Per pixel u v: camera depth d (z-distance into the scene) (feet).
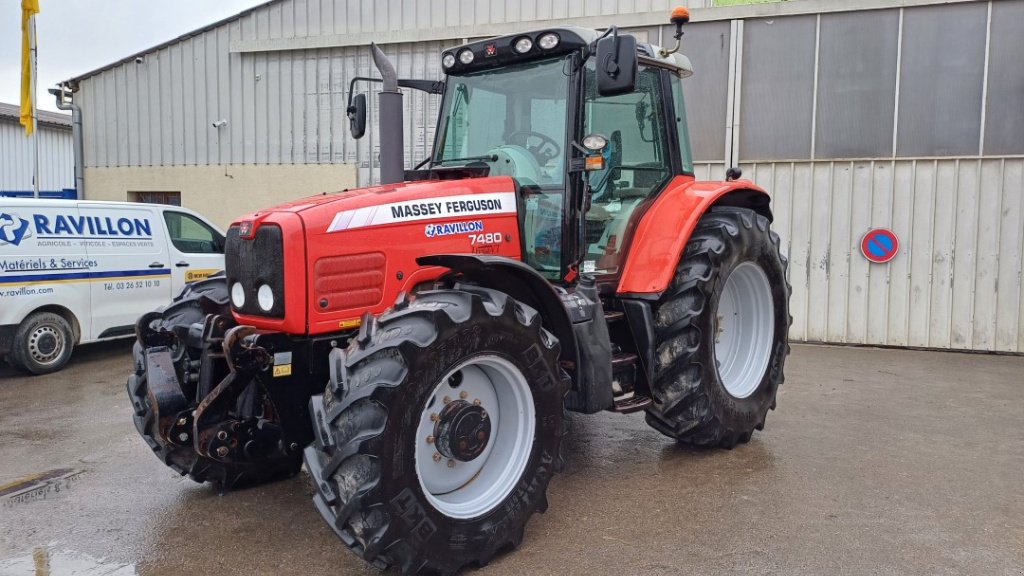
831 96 28.89
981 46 26.99
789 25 29.14
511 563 10.54
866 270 28.84
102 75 40.45
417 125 35.12
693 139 30.76
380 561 9.61
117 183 40.93
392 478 9.30
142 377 13.25
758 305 16.48
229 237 11.75
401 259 11.67
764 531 11.51
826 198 29.17
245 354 11.03
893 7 27.73
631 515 12.18
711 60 30.25
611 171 14.19
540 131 13.44
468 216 12.47
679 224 14.33
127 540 11.50
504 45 13.70
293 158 37.42
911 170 27.99
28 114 39.73
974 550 10.80
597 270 13.85
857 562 10.45
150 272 27.30
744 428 15.39
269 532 11.76
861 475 13.99
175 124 39.40
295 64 36.91
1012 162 26.86
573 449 15.69
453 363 9.87
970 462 14.74
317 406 9.84
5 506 12.94
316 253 10.89
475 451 10.59
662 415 14.11
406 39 34.60
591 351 12.28
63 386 22.74
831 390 21.33
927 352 27.89
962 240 27.63
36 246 24.12
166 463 12.91
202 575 10.34
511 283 11.75
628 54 11.37
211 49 38.29
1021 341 27.22
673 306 14.15
